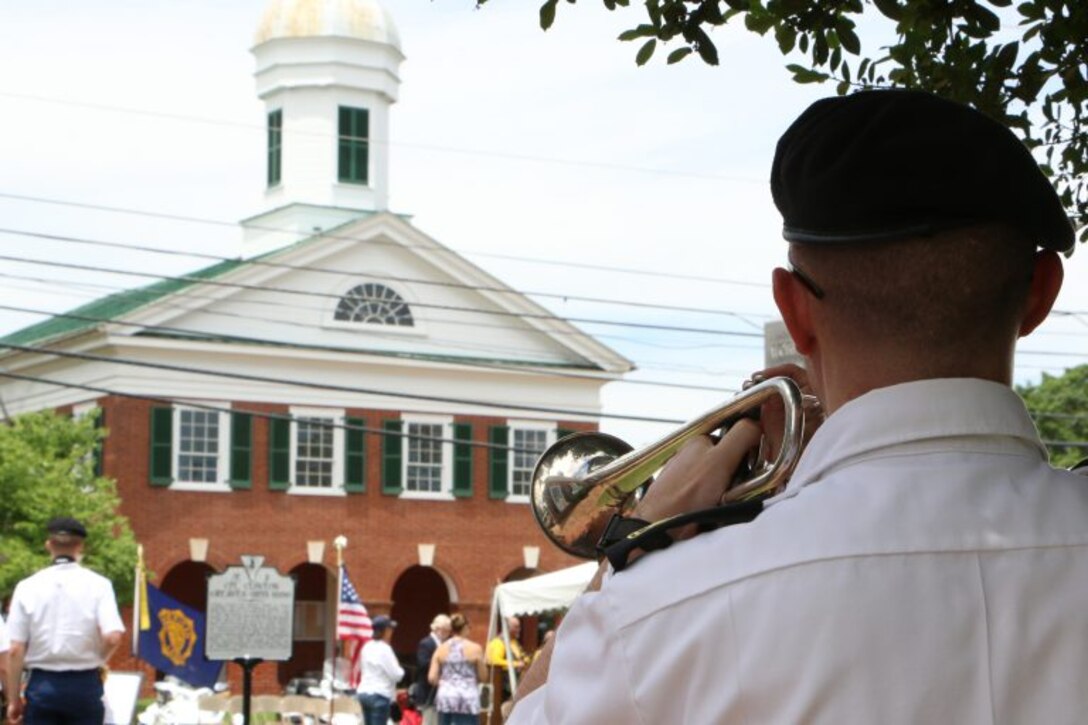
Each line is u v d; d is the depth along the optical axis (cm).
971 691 160
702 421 212
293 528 4422
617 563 174
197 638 1866
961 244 169
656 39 396
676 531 179
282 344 4456
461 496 4606
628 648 168
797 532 165
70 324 4709
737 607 163
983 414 170
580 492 246
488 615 4594
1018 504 166
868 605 161
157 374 4353
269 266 4491
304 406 4478
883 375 173
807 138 172
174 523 4316
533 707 182
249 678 1568
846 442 172
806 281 175
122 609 4047
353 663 2764
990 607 161
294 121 5303
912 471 168
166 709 2377
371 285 4612
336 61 5306
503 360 4712
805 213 172
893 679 160
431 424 4619
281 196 5309
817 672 160
